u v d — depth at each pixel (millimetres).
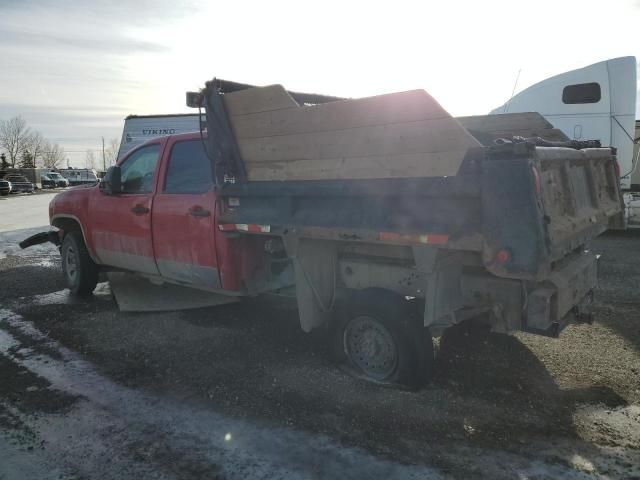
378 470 2795
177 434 3217
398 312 3590
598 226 4246
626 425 3215
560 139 4945
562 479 2686
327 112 3557
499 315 3352
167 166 5316
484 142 5312
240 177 4238
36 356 4566
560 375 3943
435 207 3145
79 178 65125
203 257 4805
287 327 5191
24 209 23969
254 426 3287
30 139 97062
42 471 2865
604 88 11375
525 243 2791
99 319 5598
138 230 5484
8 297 6688
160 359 4422
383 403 3518
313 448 3021
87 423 3377
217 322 5391
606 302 5891
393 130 3266
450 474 2742
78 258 6516
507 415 3348
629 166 11500
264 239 4719
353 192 3451
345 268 4105
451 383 3803
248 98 4012
